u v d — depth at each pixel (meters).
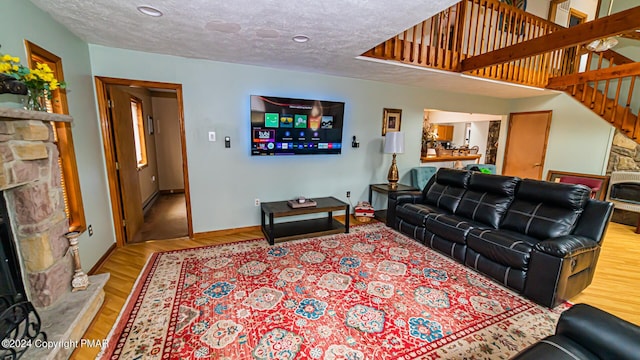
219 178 3.55
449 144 6.77
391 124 4.65
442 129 8.94
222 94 3.40
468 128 8.54
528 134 5.72
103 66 2.88
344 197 4.48
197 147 3.38
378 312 2.09
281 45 2.71
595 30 2.46
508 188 2.97
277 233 3.54
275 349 1.71
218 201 3.60
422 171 4.95
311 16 2.06
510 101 6.00
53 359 1.44
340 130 4.16
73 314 1.74
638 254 3.28
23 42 1.81
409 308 2.14
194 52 2.99
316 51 2.89
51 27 2.13
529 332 1.91
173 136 6.25
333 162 4.27
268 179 3.84
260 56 3.10
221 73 3.36
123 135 3.38
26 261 1.68
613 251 3.37
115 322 1.95
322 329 1.89
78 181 2.47
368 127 4.46
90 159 2.74
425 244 3.34
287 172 3.95
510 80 4.30
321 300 2.23
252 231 3.80
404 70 3.61
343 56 3.05
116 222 3.21
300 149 3.94
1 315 1.34
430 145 5.95
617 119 4.43
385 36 2.44
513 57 3.09
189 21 2.17
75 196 2.41
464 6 3.62
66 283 1.93
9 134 1.50
